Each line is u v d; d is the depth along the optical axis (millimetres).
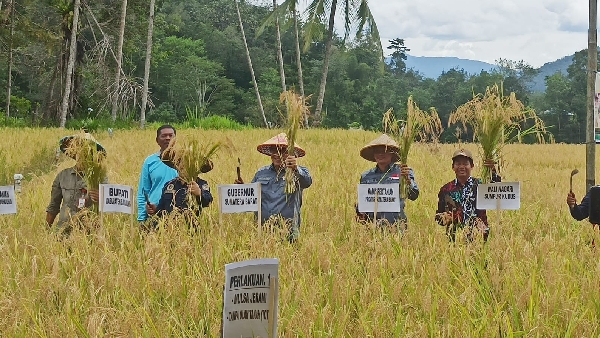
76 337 5164
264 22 37000
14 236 7492
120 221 9078
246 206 7777
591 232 8398
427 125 8336
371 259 6840
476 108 8273
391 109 8484
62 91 40812
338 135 26766
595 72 9805
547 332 5312
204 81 70000
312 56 74312
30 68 51531
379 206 8156
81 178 8391
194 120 36625
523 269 6621
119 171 13469
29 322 5555
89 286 6027
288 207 8250
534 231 8883
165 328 5328
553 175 17984
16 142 21594
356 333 5379
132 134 27672
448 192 8250
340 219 9109
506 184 7867
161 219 7902
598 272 6352
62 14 38562
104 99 38500
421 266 6727
